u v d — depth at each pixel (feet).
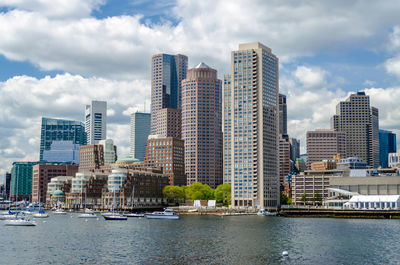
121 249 494.18
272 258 437.58
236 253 465.47
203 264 408.67
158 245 524.52
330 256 448.65
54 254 463.01
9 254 464.24
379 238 584.40
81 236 619.26
